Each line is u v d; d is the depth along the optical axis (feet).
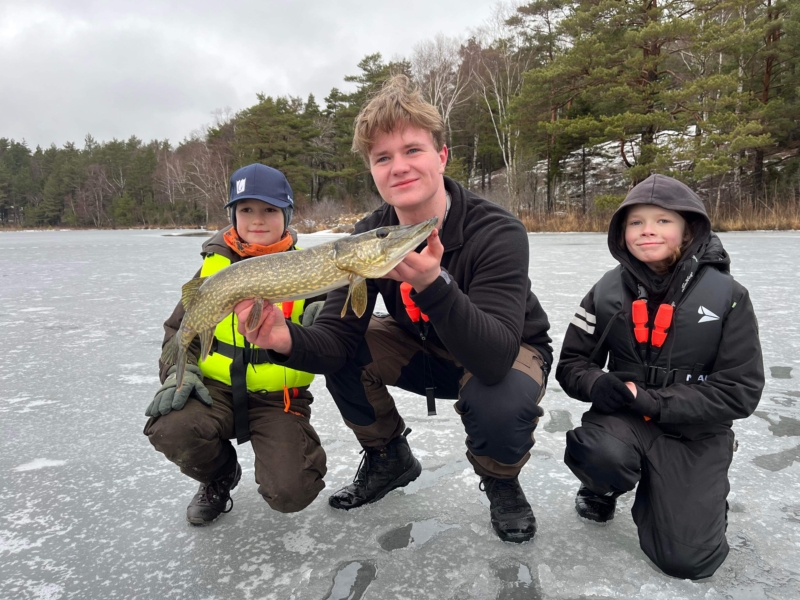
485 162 154.10
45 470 8.25
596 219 83.51
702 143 68.69
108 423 10.09
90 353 14.93
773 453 8.11
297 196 156.97
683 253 6.73
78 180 285.23
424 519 6.81
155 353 14.93
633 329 6.83
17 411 10.66
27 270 38.17
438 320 5.80
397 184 6.91
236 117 165.37
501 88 120.16
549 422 9.74
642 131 77.61
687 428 6.17
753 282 23.12
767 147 83.66
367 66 154.20
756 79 86.22
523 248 6.77
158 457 8.72
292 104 194.59
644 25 75.66
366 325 7.50
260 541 6.40
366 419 7.25
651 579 5.50
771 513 6.54
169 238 107.14
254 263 6.45
